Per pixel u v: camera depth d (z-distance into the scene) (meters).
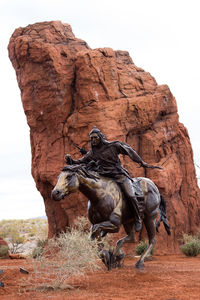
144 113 28.25
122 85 28.98
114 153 10.64
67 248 7.96
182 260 18.98
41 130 28.61
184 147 30.84
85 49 30.00
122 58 32.66
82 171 9.74
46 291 7.80
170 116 30.38
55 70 27.59
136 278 9.09
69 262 7.95
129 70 30.41
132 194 10.56
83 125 26.58
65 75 27.88
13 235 42.56
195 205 30.39
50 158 27.95
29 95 28.48
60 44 29.73
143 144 28.27
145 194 11.65
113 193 10.25
